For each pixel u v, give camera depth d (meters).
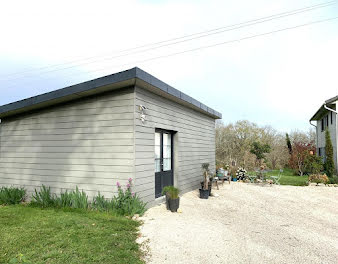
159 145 6.99
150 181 6.04
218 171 10.73
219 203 6.97
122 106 5.62
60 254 3.27
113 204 5.30
